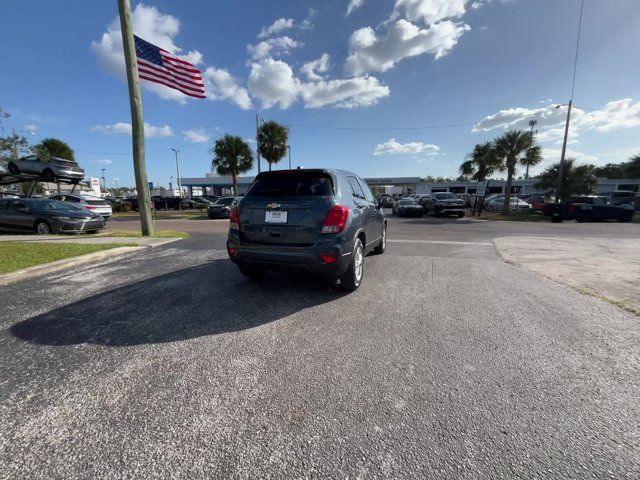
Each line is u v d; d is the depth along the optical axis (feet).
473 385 7.10
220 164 91.40
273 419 6.03
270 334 9.73
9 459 5.09
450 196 67.87
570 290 14.21
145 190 31.78
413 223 50.98
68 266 18.98
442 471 4.91
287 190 13.39
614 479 4.74
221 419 6.03
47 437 5.57
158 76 31.01
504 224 49.96
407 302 12.58
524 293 13.76
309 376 7.47
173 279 15.98
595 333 9.77
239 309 11.83
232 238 13.73
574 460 5.09
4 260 19.25
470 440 5.51
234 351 8.67
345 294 13.60
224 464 5.05
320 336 9.60
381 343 9.12
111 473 4.86
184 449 5.33
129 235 32.96
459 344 9.05
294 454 5.24
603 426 5.84
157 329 10.09
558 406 6.39
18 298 13.01
